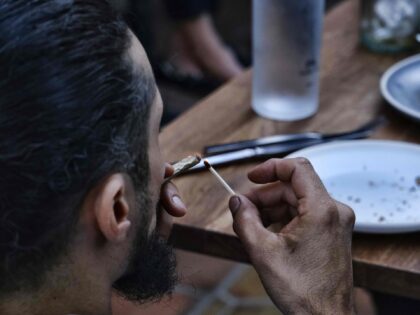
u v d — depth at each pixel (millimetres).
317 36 1366
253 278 2295
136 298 927
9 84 675
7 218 698
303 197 975
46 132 680
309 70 1374
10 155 679
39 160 683
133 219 792
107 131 713
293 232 947
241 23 3416
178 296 2189
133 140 752
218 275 2297
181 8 2393
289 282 928
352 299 955
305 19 1339
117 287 908
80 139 694
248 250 954
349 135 1333
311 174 999
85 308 797
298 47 1354
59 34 694
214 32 2486
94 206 734
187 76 2482
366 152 1236
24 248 712
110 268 804
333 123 1390
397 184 1186
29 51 682
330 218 950
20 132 677
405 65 1497
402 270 1032
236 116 1424
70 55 691
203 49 2455
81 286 778
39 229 709
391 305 1368
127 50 741
